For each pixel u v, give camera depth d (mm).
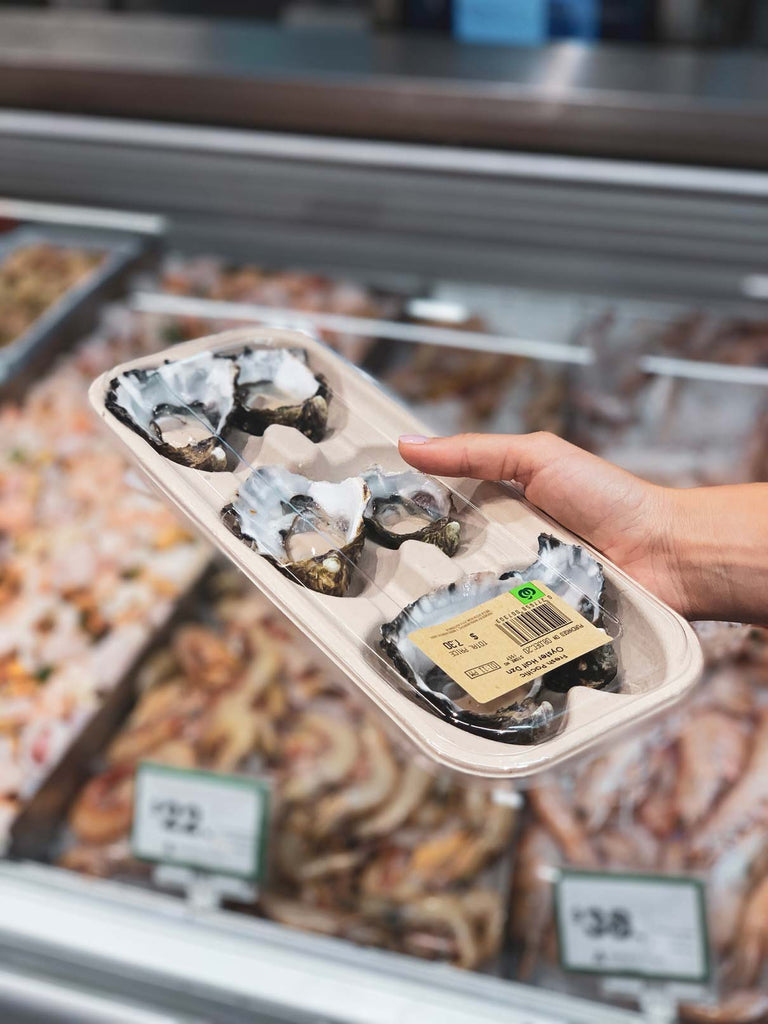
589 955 1236
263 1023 1197
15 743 1411
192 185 1716
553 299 1691
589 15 2070
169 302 1801
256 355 1052
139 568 1604
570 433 1584
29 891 1304
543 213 1595
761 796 1328
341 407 1063
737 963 1226
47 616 1554
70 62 1666
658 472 1514
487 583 870
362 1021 1172
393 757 1426
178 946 1242
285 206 1702
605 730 785
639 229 1570
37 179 1775
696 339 1645
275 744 1435
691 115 1499
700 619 1073
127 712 1509
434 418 1594
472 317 1700
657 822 1326
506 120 1566
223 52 1698
